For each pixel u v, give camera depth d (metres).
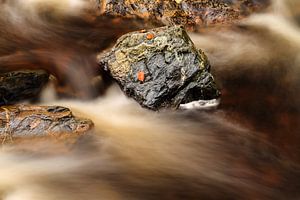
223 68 3.19
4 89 2.78
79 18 3.47
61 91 2.92
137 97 2.88
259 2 3.77
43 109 2.70
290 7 3.77
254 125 2.86
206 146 2.75
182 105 2.89
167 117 2.86
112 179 2.58
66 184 2.55
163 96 2.86
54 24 3.40
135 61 2.92
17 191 2.51
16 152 2.60
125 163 2.64
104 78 3.00
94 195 2.52
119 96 2.95
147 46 2.94
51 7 3.54
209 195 2.55
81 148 2.65
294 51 3.36
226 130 2.83
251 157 2.71
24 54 3.10
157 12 3.48
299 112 2.95
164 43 2.93
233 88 3.06
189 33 3.43
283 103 2.99
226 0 3.72
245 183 2.61
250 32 3.50
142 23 3.46
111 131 2.76
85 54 3.13
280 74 3.18
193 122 2.85
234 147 2.75
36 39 3.25
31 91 2.84
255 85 3.09
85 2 3.61
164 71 2.88
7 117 2.65
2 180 2.54
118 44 3.01
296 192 2.59
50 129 2.64
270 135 2.82
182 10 3.51
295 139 2.81
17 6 3.51
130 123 2.82
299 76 3.17
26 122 2.64
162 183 2.59
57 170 2.59
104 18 3.48
